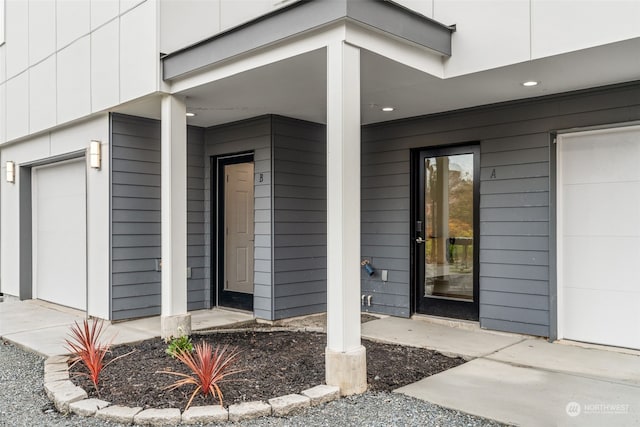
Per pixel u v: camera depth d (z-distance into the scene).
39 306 7.25
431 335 5.14
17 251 7.96
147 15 5.14
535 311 4.91
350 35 3.54
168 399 3.37
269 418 3.12
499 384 3.66
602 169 4.63
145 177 6.22
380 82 4.45
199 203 6.82
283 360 4.29
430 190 5.90
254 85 4.76
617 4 3.46
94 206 6.14
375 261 6.27
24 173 7.91
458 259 5.65
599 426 2.92
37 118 7.16
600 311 4.64
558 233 4.86
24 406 3.43
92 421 3.12
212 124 6.64
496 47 4.03
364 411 3.21
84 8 6.14
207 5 5.42
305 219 6.34
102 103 5.81
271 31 3.95
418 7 4.50
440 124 5.67
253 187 6.44
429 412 3.18
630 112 4.38
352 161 3.55
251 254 6.51
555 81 4.40
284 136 6.14
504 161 5.14
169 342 4.83
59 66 6.65
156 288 6.29
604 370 3.96
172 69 4.93
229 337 5.26
